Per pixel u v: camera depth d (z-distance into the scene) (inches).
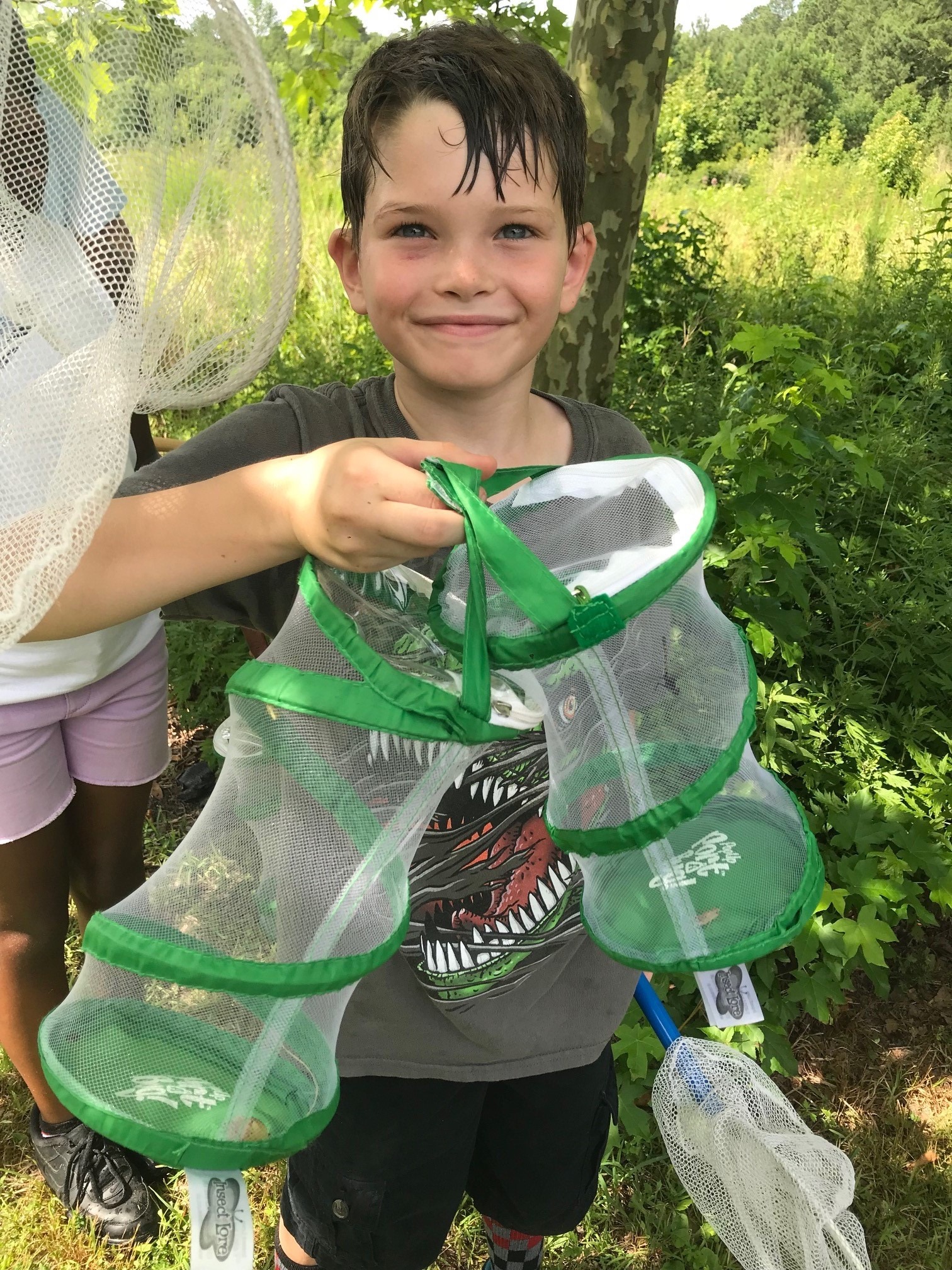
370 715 30.8
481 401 45.9
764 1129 51.9
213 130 40.5
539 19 149.5
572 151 43.0
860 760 115.1
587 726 34.7
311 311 269.0
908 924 116.9
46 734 69.3
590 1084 56.9
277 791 32.2
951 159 735.1
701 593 36.7
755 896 35.9
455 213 39.8
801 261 330.6
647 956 36.3
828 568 137.9
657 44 116.1
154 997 31.2
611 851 35.3
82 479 30.6
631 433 53.1
